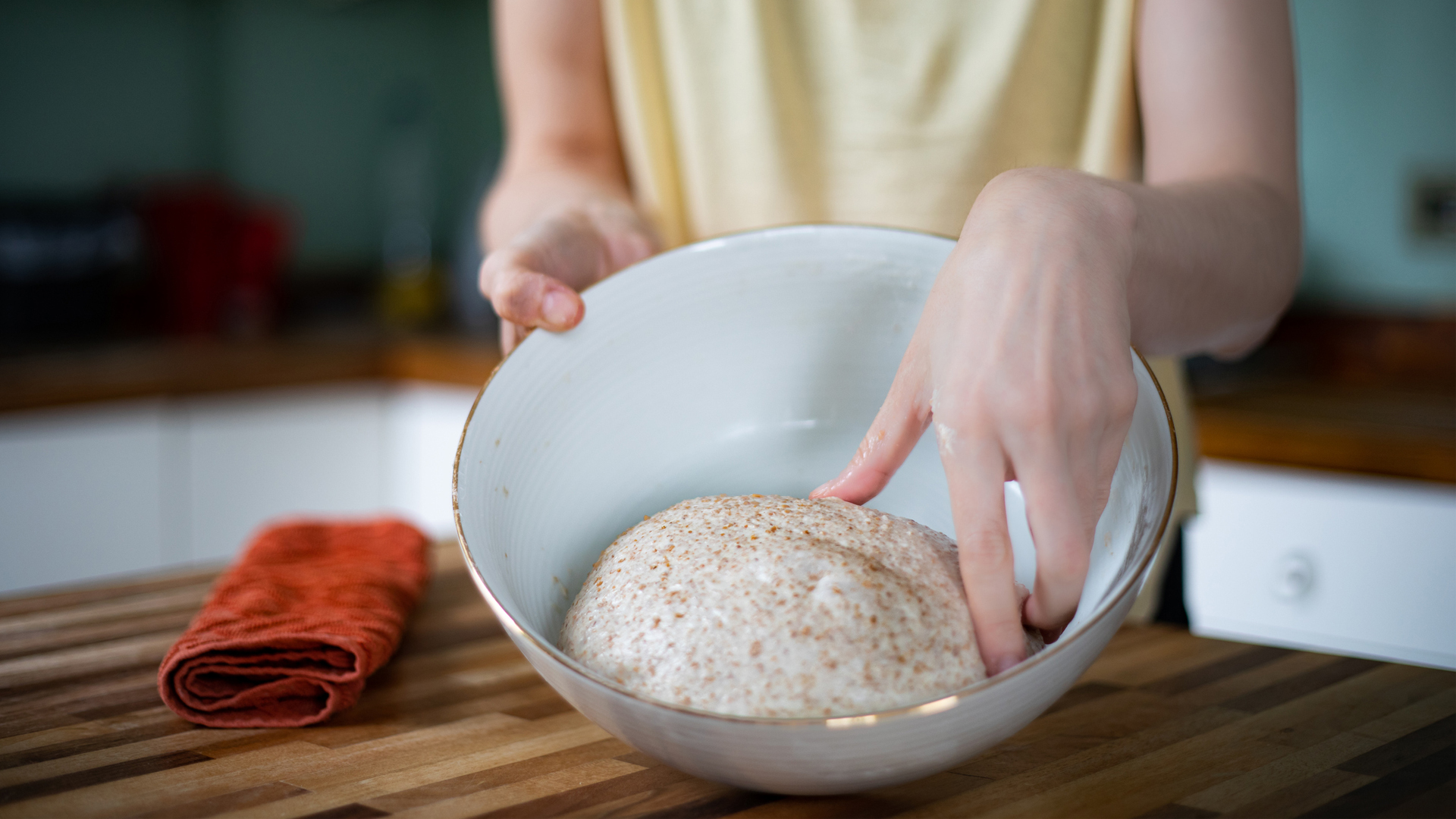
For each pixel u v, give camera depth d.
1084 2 0.98
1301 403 1.82
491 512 0.68
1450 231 2.09
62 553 1.92
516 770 0.69
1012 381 0.58
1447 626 1.50
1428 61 2.08
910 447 0.67
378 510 2.32
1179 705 0.78
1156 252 0.66
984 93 1.00
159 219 2.48
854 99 1.05
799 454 0.79
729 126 1.10
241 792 0.66
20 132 2.52
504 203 1.09
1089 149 0.99
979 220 0.62
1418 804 0.65
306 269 2.99
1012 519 0.73
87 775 0.68
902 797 0.66
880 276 0.77
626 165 1.20
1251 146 0.82
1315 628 1.62
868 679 0.60
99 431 1.94
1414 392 1.94
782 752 0.57
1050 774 0.69
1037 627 0.63
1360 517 1.56
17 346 2.23
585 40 1.14
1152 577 1.07
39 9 2.52
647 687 0.62
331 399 2.23
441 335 2.52
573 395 0.75
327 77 2.98
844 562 0.64
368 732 0.74
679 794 0.66
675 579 0.65
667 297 0.77
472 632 0.92
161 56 2.71
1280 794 0.66
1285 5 0.87
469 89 3.15
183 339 2.40
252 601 0.84
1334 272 2.23
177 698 0.75
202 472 2.07
